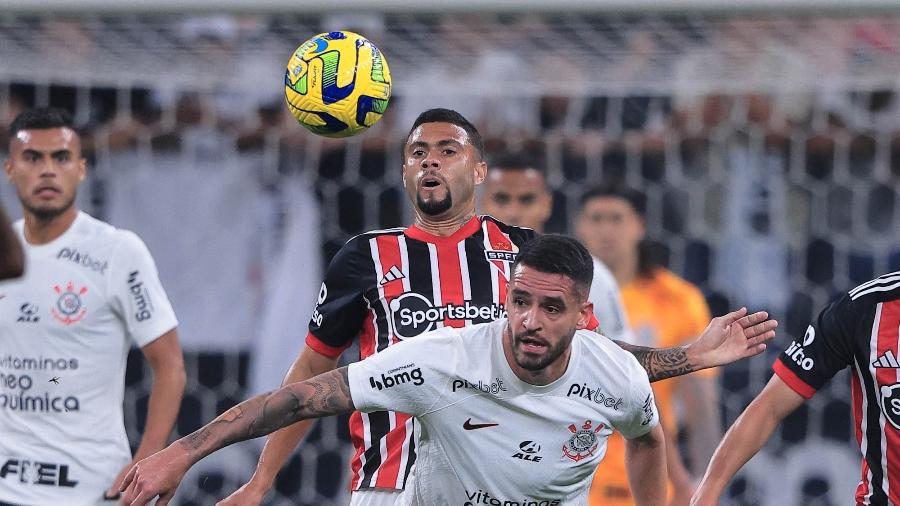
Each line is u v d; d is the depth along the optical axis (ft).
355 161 92.22
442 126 56.18
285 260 90.58
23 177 67.72
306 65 55.93
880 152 95.35
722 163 94.89
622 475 73.87
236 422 46.39
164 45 85.87
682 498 71.97
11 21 83.15
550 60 85.51
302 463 90.27
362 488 56.34
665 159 94.68
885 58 84.79
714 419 78.48
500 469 49.73
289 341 89.92
